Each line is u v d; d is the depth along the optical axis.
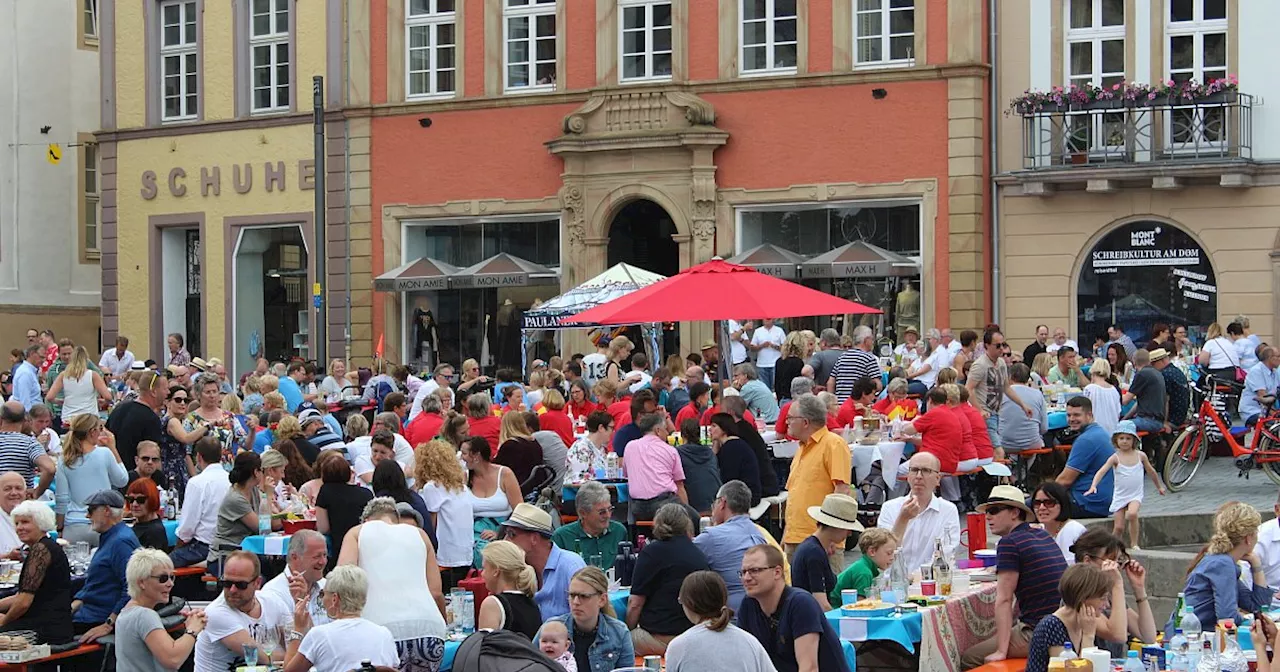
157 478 20.61
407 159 39.62
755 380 25.05
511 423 20.34
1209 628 14.57
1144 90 33.25
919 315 35.41
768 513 21.48
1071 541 15.75
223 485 18.28
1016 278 34.84
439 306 39.50
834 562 16.14
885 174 35.59
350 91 40.09
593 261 37.66
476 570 16.95
